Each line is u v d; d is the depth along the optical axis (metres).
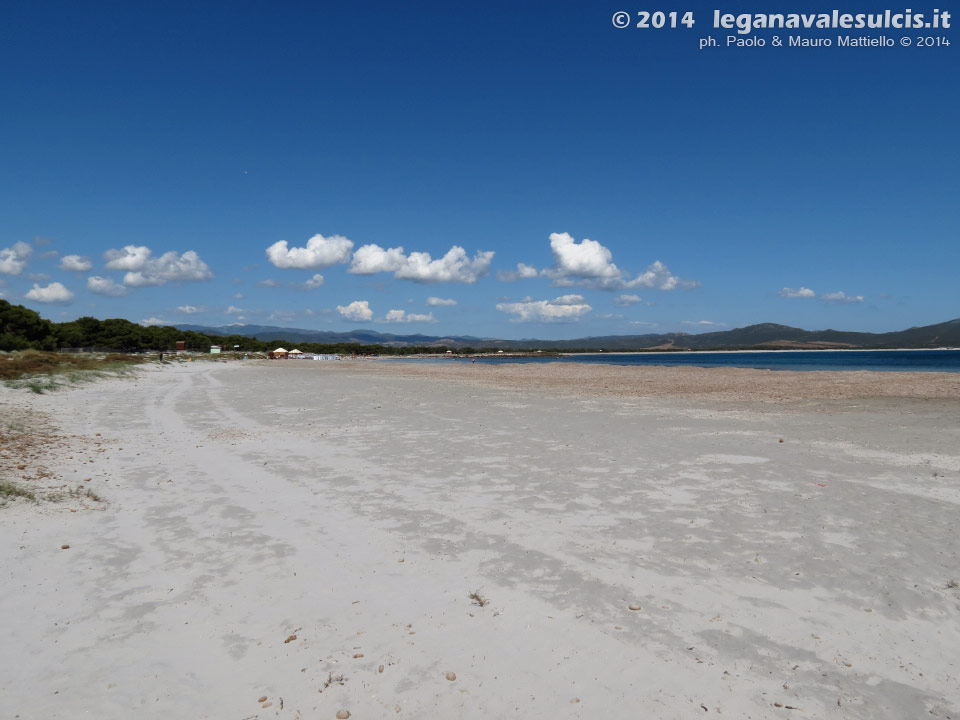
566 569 6.07
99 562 6.20
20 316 77.25
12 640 4.55
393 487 9.56
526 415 19.14
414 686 4.03
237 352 144.12
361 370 65.00
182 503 8.63
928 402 21.88
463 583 5.75
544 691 3.98
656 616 5.06
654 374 47.34
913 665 4.31
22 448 12.00
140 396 26.69
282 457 12.18
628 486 9.43
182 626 4.84
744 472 10.32
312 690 3.97
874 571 5.93
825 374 40.28
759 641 4.64
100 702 3.79
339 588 5.62
